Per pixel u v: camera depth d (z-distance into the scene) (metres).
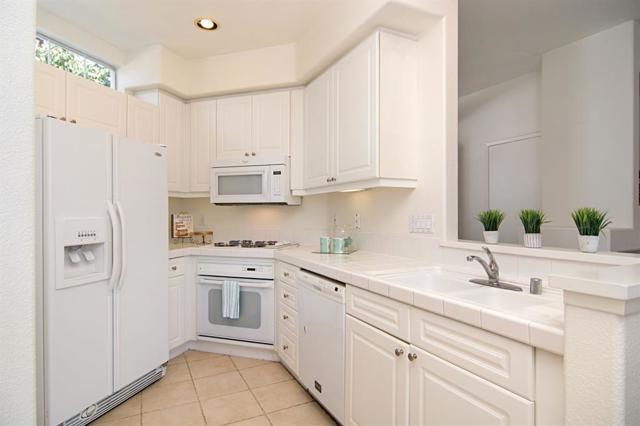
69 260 1.79
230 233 3.54
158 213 2.39
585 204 2.79
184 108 3.30
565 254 1.38
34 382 0.53
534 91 3.40
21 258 0.51
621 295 0.70
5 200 0.49
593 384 0.75
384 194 2.44
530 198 3.42
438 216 2.00
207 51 3.04
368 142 2.08
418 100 2.13
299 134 3.00
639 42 2.57
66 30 2.54
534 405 0.92
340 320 1.77
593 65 2.75
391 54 2.05
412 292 1.31
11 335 0.50
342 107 2.34
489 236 1.78
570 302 0.80
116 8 2.40
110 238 2.00
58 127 1.71
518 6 2.35
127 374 2.11
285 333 2.50
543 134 3.09
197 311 2.92
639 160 2.56
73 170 1.79
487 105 3.86
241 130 3.15
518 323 0.94
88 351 1.86
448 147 1.97
